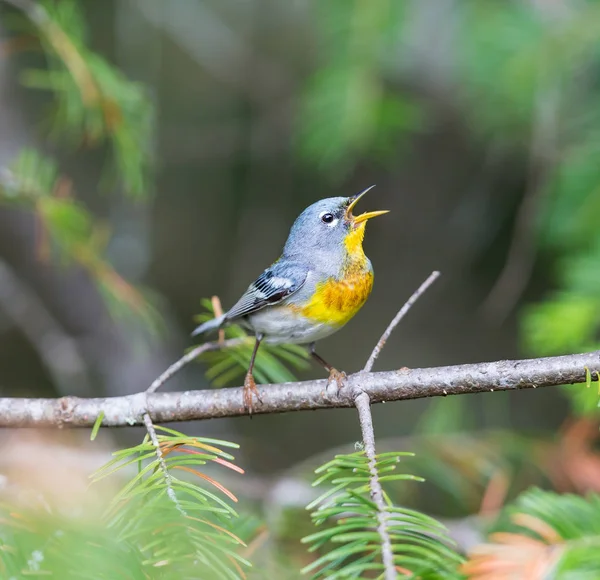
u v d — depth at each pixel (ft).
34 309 46.70
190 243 54.29
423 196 48.96
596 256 29.99
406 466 31.63
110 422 22.17
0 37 39.50
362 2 33.45
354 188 49.98
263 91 49.75
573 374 18.78
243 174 51.80
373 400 20.63
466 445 31.99
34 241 44.62
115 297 31.45
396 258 52.03
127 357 49.67
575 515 17.61
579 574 15.11
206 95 51.42
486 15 33.76
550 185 33.47
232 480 31.04
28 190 29.32
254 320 28.81
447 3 39.27
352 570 12.30
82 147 47.57
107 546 13.37
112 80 29.04
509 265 40.27
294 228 29.91
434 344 52.54
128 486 14.98
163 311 49.26
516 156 43.09
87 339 48.98
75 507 17.66
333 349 55.88
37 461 26.48
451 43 39.11
